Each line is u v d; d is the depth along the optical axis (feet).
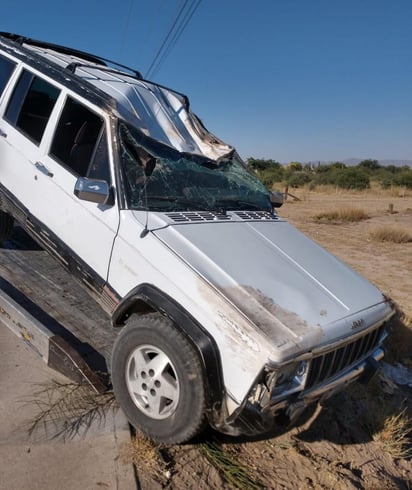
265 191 16.61
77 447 10.03
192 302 10.00
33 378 12.16
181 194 13.43
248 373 9.16
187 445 10.94
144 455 10.18
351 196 106.93
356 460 12.33
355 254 37.86
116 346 10.98
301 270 12.07
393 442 13.26
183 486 9.74
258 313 9.69
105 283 12.23
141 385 10.64
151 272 10.93
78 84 14.16
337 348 10.32
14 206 15.70
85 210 12.83
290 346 9.18
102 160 12.82
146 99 15.39
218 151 16.01
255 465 10.94
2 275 16.46
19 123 15.87
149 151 13.44
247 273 10.85
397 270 33.40
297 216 60.39
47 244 14.40
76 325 14.44
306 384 9.89
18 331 13.62
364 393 15.74
